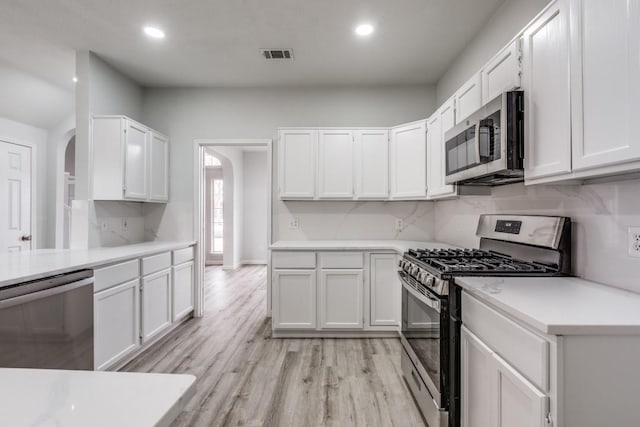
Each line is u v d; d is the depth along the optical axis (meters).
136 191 3.18
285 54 3.07
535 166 1.47
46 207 4.25
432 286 1.67
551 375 0.97
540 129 1.43
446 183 2.41
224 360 2.68
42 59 3.14
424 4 2.35
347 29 2.67
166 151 3.76
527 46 1.52
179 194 3.83
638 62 0.98
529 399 1.03
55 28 2.63
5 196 3.79
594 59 1.14
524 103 1.54
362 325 3.13
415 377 2.05
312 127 3.60
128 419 0.48
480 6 2.38
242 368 2.54
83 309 2.08
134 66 3.30
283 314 3.13
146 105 3.82
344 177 3.48
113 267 2.37
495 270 1.64
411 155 3.24
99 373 0.62
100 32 2.69
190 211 3.82
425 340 1.86
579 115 1.21
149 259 2.83
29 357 1.73
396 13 2.46
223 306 4.23
